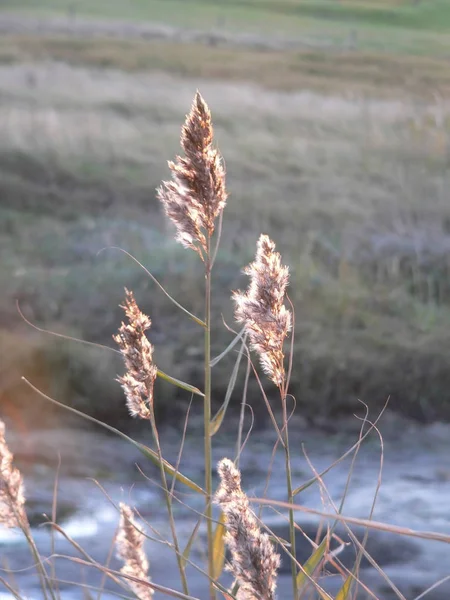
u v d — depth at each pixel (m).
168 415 9.73
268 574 2.22
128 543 2.96
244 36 57.28
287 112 29.38
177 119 28.55
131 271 13.12
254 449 9.07
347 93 34.34
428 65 44.16
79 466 8.16
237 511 2.25
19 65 38.56
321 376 10.30
